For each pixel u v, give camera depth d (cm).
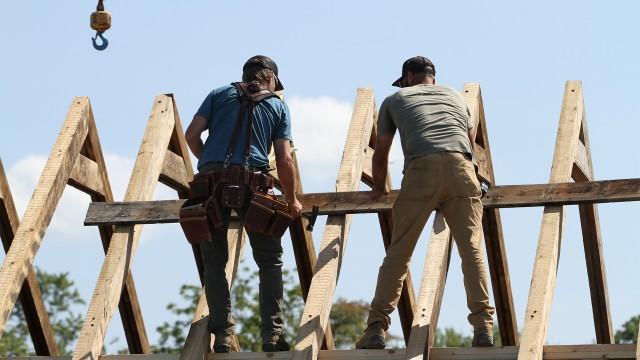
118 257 1808
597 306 2284
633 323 7056
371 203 1831
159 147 2002
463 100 1680
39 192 1888
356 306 6956
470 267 1598
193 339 1650
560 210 1795
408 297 2186
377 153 1697
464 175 1603
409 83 1722
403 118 1641
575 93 2023
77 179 1995
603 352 1536
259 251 1692
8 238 2064
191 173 2139
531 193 1833
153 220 1859
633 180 1794
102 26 1981
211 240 1636
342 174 1906
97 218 1875
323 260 1748
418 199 1605
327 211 1841
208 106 1686
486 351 1573
